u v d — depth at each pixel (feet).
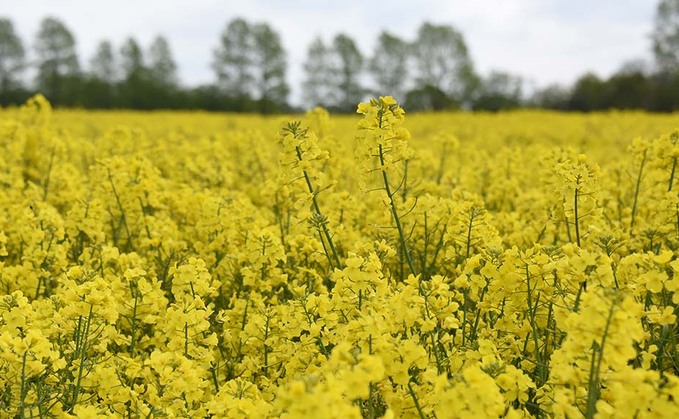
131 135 37.11
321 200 26.94
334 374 9.75
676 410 8.14
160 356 11.10
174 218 24.79
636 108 188.75
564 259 11.30
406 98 215.51
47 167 33.17
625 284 12.42
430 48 214.28
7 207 23.29
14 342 10.62
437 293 11.21
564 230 19.93
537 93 228.84
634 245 18.06
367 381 8.09
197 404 12.10
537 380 12.07
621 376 8.73
